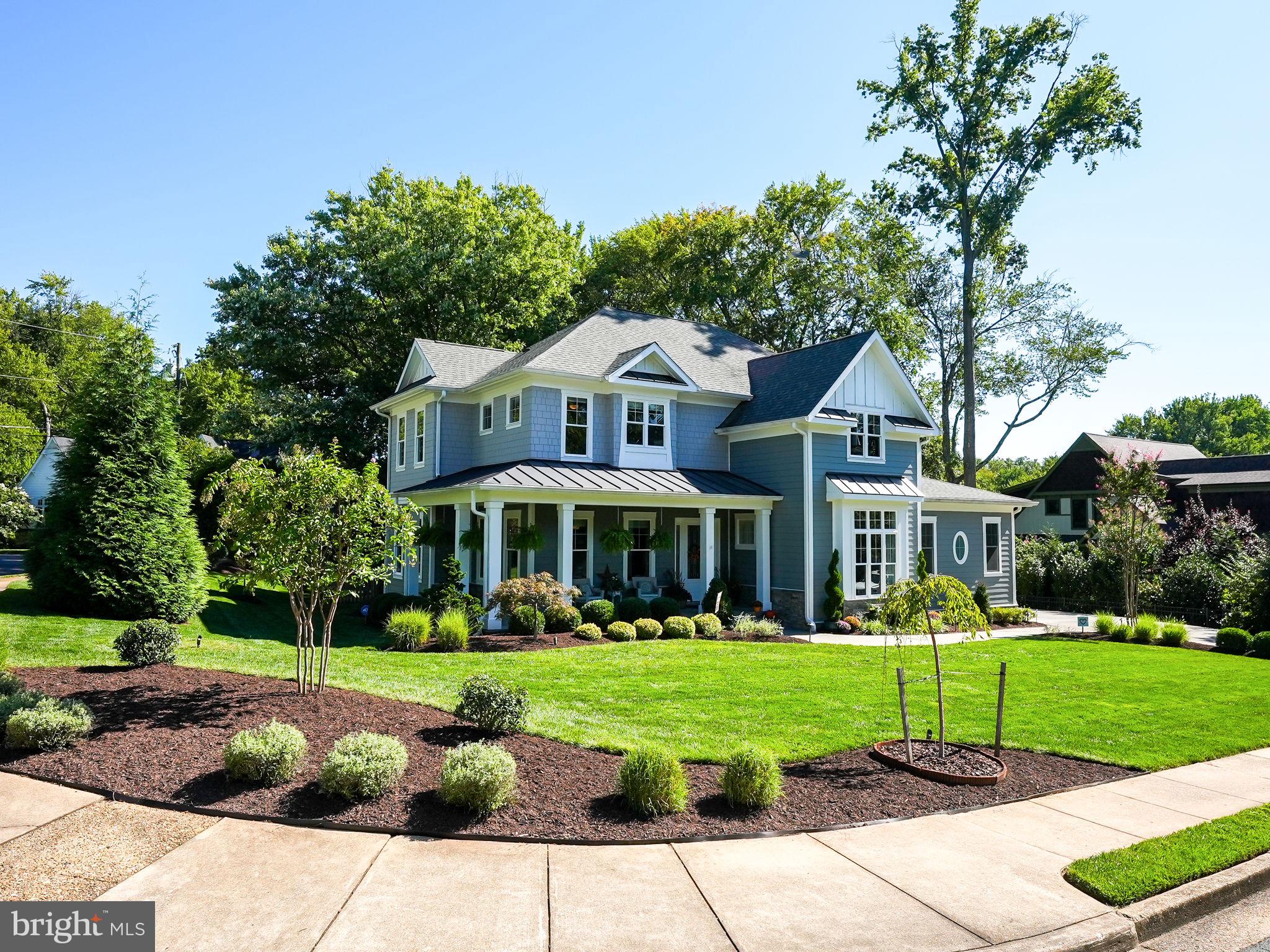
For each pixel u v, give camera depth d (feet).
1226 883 19.48
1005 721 35.40
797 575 74.02
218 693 31.60
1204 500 120.88
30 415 166.91
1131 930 17.07
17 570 92.07
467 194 131.23
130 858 18.52
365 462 107.65
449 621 52.90
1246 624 67.51
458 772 21.54
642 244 140.46
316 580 31.68
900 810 23.81
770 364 87.56
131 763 23.94
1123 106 108.37
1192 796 26.21
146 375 53.16
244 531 31.48
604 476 69.92
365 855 19.20
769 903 17.57
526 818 21.65
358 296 109.40
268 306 103.71
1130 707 39.22
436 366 81.82
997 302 130.62
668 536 75.56
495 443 76.89
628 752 24.52
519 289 120.26
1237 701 41.06
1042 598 101.14
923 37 115.75
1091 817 23.91
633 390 75.77
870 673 46.03
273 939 15.26
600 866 19.17
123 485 50.83
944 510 89.81
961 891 18.54
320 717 28.68
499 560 62.34
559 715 33.06
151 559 50.57
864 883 18.81
